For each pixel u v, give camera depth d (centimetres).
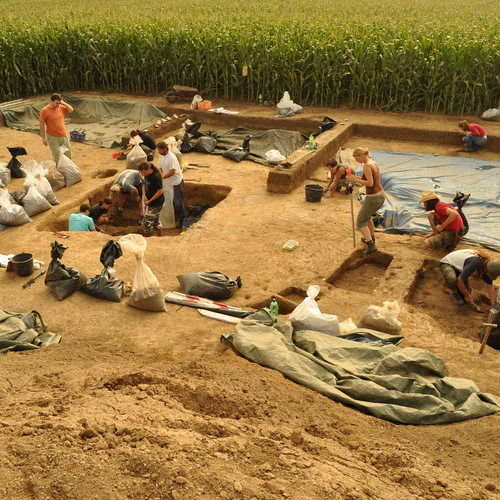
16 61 2120
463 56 1827
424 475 468
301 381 652
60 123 1398
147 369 640
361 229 1040
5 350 718
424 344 770
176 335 776
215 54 2070
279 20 2572
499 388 666
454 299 927
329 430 547
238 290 914
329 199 1304
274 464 444
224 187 1389
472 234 1126
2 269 956
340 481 429
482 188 1345
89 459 421
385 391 624
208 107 1966
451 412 596
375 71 1973
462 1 4881
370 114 1930
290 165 1369
